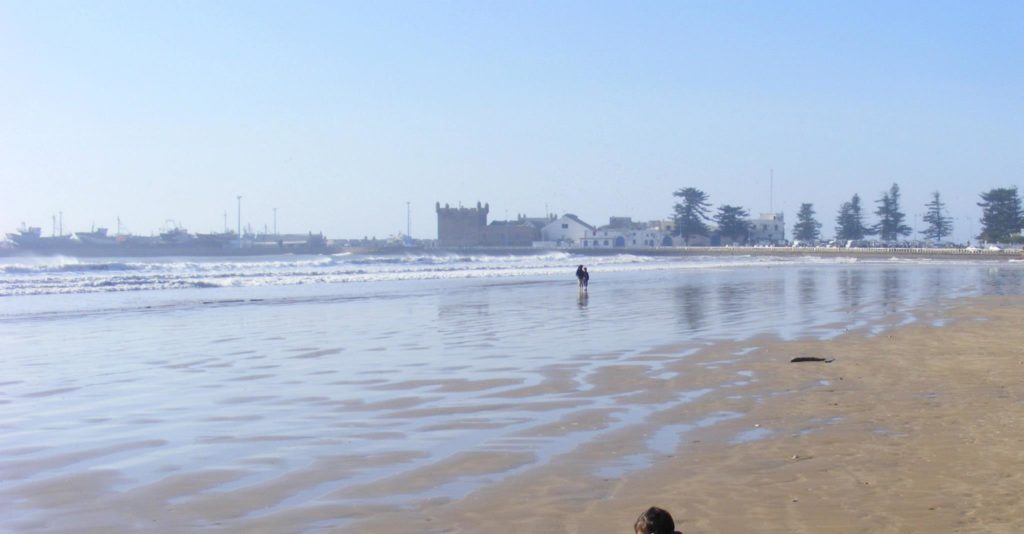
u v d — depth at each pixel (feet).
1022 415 47.34
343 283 217.77
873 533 29.25
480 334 94.79
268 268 300.81
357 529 30.76
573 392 57.00
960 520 30.35
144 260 588.91
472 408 52.21
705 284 199.72
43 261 531.50
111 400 56.49
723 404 52.01
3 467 39.58
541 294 167.73
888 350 75.20
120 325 109.40
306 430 46.78
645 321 107.14
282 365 72.08
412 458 40.34
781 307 126.93
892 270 290.15
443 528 30.73
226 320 115.75
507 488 35.35
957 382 58.39
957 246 579.48
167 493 35.37
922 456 39.06
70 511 33.19
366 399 55.77
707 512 31.83
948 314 111.75
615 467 38.22
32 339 93.66
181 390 60.13
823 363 67.97
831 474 36.47
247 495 34.99
